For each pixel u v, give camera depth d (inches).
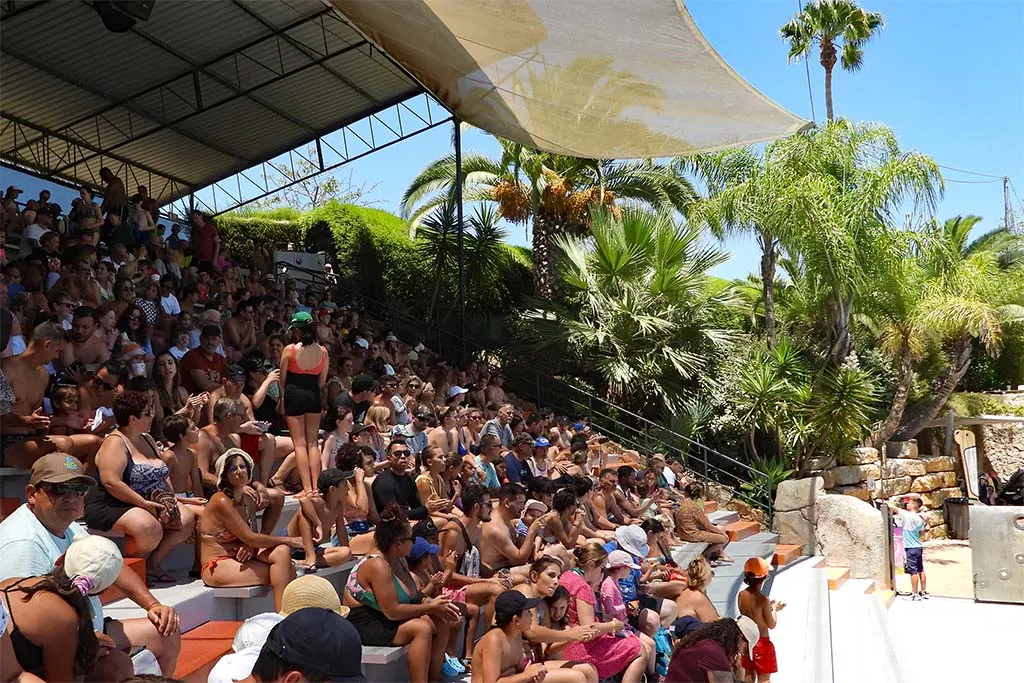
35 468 173.5
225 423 310.8
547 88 316.2
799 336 946.7
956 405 1062.4
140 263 558.3
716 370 877.8
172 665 194.2
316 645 117.8
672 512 565.9
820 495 733.3
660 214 924.0
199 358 375.2
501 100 340.2
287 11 673.0
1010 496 765.9
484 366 757.3
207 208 1000.9
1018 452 1113.4
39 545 169.8
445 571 297.9
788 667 401.7
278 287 740.7
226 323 495.5
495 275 986.1
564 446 664.4
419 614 248.7
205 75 748.6
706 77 280.5
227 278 684.7
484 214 983.6
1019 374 1190.3
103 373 301.1
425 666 247.1
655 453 803.4
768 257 911.0
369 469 352.2
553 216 971.9
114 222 636.1
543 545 374.9
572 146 359.6
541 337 869.8
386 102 864.9
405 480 350.3
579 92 313.6
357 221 1064.2
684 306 874.8
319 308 754.2
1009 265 1290.6
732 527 684.1
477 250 973.8
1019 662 495.5
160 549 255.0
